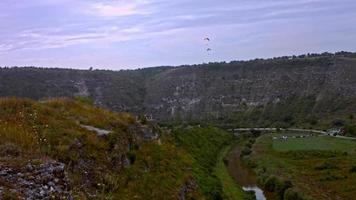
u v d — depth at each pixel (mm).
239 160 83562
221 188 45156
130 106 178375
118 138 24766
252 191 56062
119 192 19984
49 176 14711
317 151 91250
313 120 161625
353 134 123438
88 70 190500
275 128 152250
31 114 21109
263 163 76500
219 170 63375
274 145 102125
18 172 14180
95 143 21500
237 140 113938
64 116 23703
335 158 82188
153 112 184250
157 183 25438
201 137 85000
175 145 49156
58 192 14547
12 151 15953
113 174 20953
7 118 19750
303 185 58188
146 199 21781
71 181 16719
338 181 62469
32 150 16891
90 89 169375
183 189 29078
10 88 122875
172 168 31297
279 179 59594
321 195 53562
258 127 158500
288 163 78875
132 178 22984
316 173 69188
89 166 19625
